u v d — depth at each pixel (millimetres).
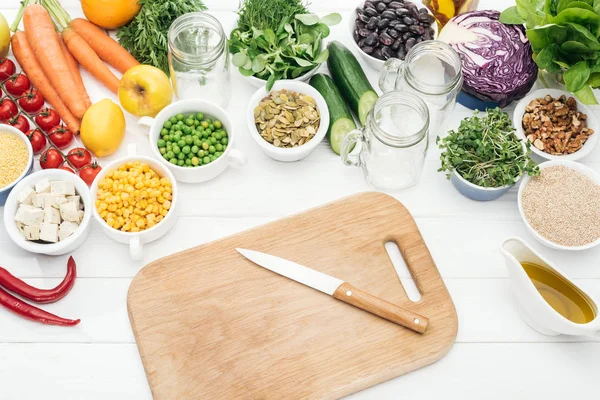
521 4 1070
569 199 1015
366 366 942
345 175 1087
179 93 1117
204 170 1036
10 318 977
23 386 943
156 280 983
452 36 1108
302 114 1056
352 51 1169
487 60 1086
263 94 1071
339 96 1089
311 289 984
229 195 1066
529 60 1086
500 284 1019
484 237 1049
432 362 962
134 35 1130
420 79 1083
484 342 981
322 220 1028
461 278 1021
